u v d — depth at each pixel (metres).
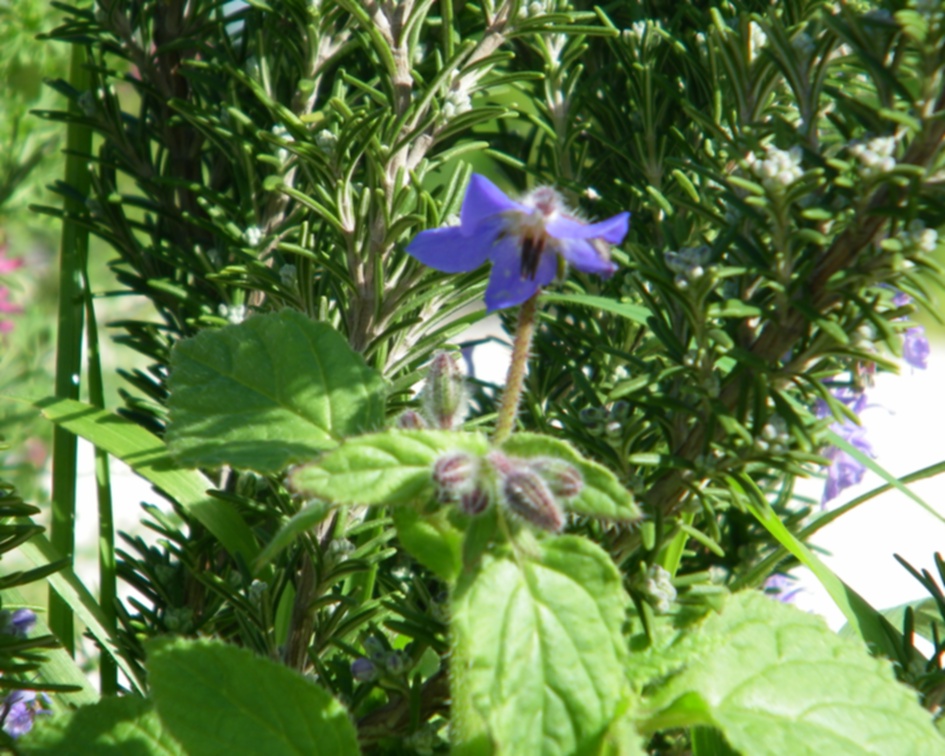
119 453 0.36
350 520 0.37
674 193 0.38
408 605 0.35
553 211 0.30
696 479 0.32
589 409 0.33
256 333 0.34
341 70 0.37
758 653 0.31
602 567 0.29
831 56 0.35
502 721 0.28
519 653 0.28
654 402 0.32
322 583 0.35
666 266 0.32
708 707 0.30
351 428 0.33
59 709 0.36
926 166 0.31
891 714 0.31
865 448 0.35
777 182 0.31
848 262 0.31
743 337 0.32
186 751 0.31
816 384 0.31
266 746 0.31
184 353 0.33
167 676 0.31
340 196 0.36
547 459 0.29
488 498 0.29
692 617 0.32
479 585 0.29
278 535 0.30
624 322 0.38
